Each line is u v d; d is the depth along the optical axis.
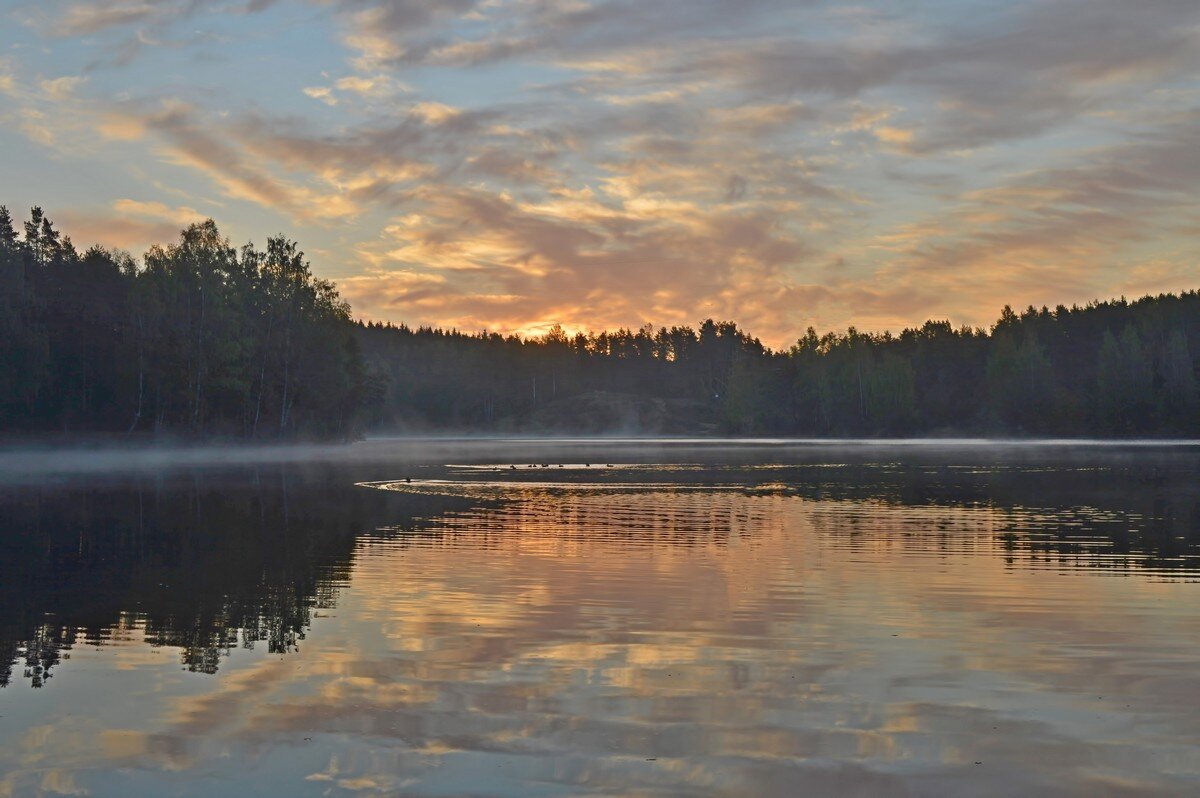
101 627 14.54
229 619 15.12
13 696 10.84
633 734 9.47
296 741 9.32
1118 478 53.34
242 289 113.94
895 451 111.06
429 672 11.80
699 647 13.09
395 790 8.12
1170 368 172.25
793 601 16.56
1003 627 14.36
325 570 20.31
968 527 28.50
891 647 13.05
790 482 52.38
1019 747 9.07
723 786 8.16
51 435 97.88
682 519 31.41
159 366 103.44
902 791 8.05
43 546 24.61
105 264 125.06
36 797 8.01
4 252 101.56
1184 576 19.14
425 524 30.11
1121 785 8.16
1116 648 12.97
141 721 9.95
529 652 12.85
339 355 121.31
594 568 20.53
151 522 30.84
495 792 8.06
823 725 9.73
